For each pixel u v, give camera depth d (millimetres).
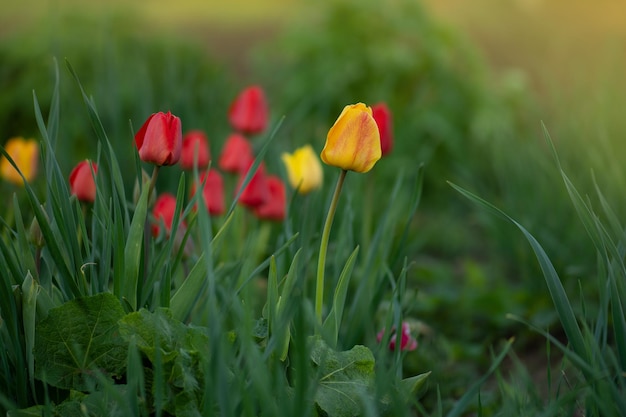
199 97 3553
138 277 1862
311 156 2322
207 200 2219
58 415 1751
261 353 1788
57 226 1866
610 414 1711
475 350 2350
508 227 2816
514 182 2955
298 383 1652
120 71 3518
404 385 1808
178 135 1878
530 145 2945
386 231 2197
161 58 3660
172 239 1851
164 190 2695
